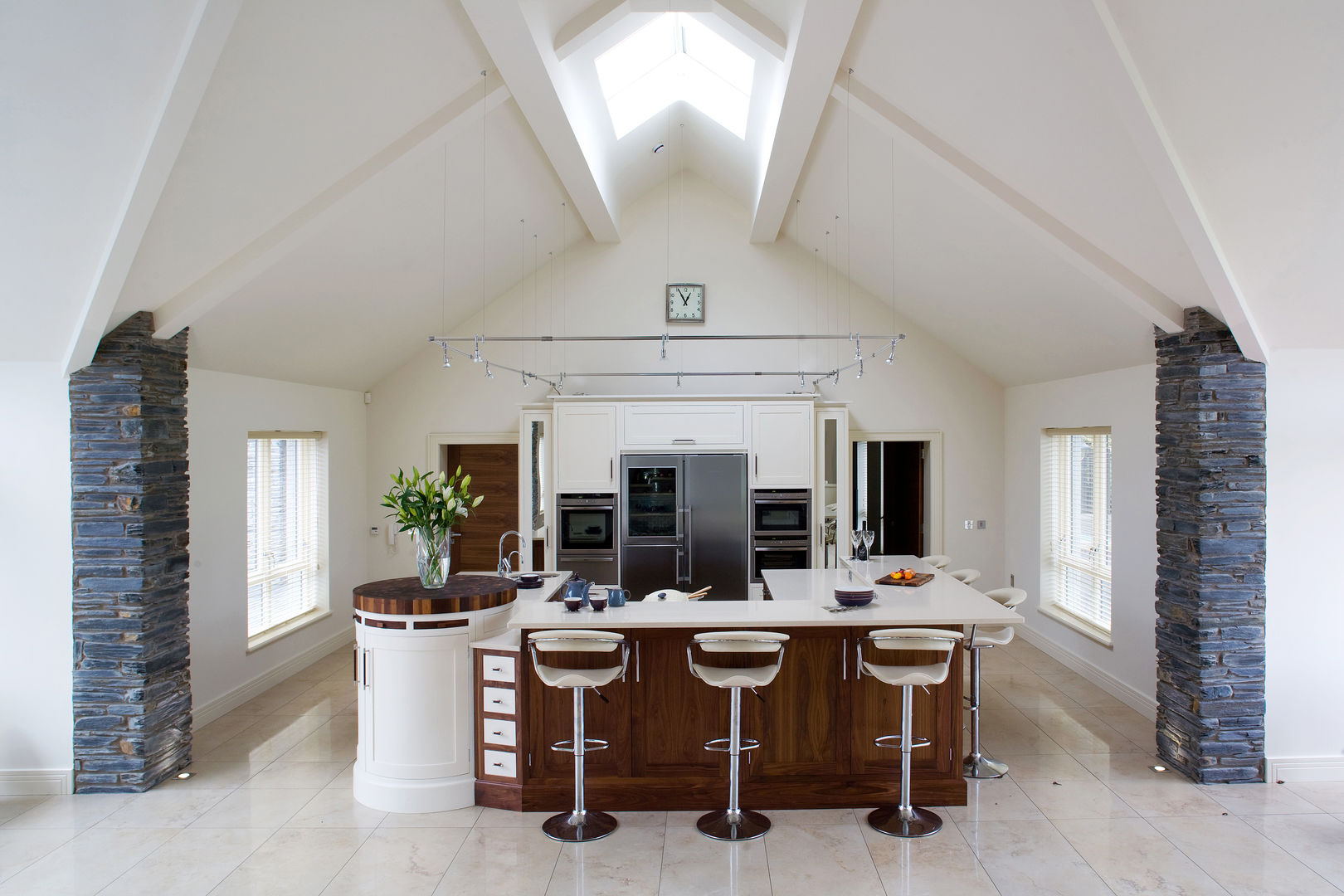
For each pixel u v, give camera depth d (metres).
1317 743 4.26
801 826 3.82
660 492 7.05
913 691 4.01
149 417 4.24
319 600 6.94
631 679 4.02
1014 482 7.47
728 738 4.02
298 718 5.36
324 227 4.55
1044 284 5.13
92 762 4.20
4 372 4.15
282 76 3.29
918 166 4.74
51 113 2.96
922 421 7.65
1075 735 4.96
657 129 6.25
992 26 3.22
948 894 3.21
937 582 4.95
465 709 4.06
